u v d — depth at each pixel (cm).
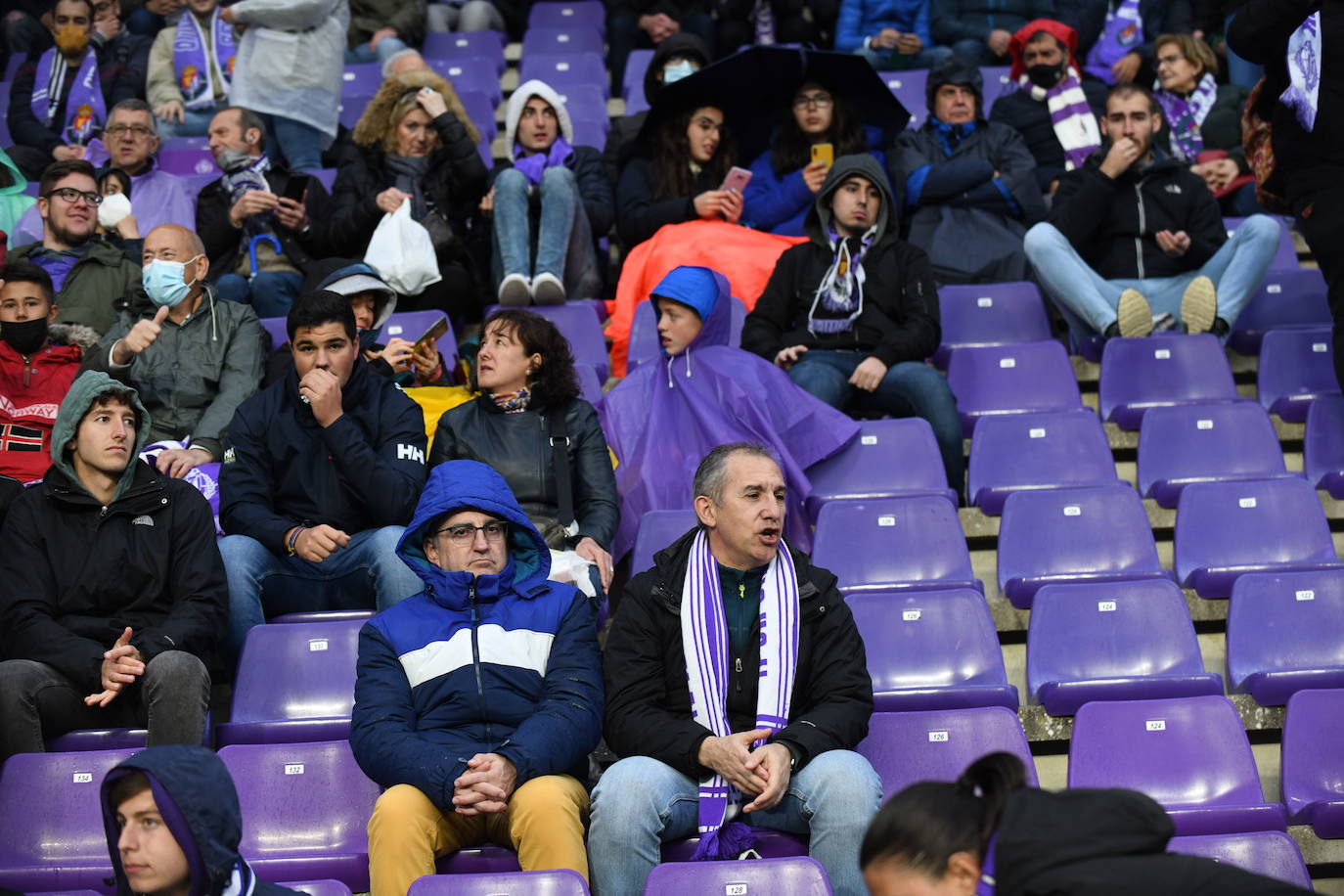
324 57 3031
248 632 1661
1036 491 1945
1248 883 809
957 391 2323
